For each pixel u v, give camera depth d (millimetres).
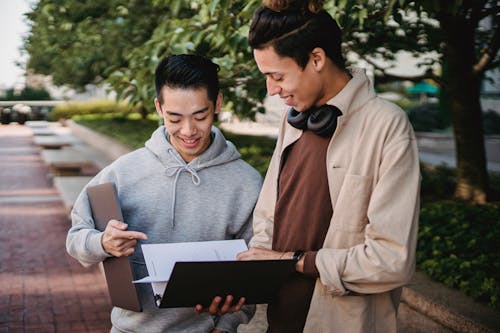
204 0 3980
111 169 2131
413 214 1717
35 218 8344
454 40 5941
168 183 2096
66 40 10195
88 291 5316
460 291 3777
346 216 1789
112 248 1861
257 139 13844
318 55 1762
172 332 2072
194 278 1717
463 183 6699
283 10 1735
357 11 3486
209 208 2115
